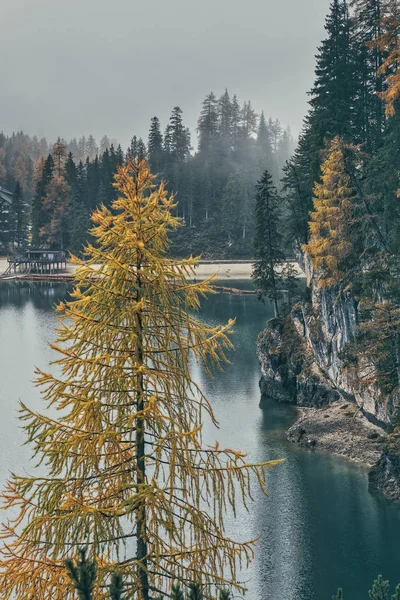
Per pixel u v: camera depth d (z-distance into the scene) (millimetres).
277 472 39438
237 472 11992
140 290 12211
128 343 11992
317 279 56875
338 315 51531
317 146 64625
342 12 67625
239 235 179500
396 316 40875
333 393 52719
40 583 10641
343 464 40625
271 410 53719
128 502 10633
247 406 54844
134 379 11672
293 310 61562
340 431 45219
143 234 12258
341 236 49938
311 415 49688
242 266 162375
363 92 70000
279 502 35094
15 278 158875
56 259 162875
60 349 11500
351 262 50656
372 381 44188
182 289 12516
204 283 12641
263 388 59062
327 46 66688
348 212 49094
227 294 125562
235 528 32156
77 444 11039
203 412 52750
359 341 47312
